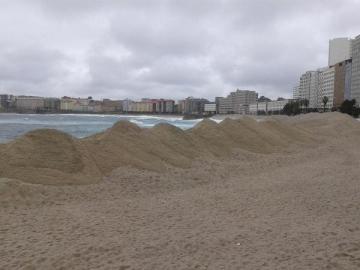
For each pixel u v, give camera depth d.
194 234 8.41
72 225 9.05
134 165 15.91
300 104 134.38
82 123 87.31
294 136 34.03
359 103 117.19
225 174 17.11
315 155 25.36
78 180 13.20
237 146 24.61
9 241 7.84
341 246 7.57
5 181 11.48
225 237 8.17
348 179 15.73
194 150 20.84
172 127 22.41
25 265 6.57
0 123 76.69
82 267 6.49
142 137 19.05
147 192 13.12
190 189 13.95
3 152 13.65
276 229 8.84
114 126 19.14
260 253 7.18
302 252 7.24
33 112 181.25
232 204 11.53
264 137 28.47
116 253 7.15
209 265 6.59
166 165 17.11
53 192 11.82
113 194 12.53
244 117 32.31
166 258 6.92
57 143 14.70
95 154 15.62
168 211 10.62
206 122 26.61
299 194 12.94
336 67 137.88
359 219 9.81
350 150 28.69
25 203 10.79
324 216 10.13
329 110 123.75
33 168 13.12
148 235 8.30
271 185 14.64
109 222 9.38
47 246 7.53
